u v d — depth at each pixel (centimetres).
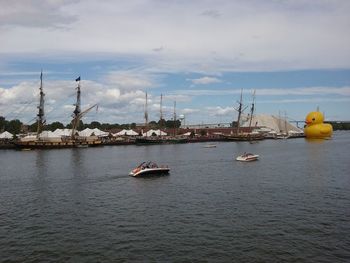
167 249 3728
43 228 4488
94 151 17500
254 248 3725
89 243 3934
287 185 7119
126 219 4847
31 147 18600
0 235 4231
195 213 5069
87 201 5941
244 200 5819
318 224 4481
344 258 3475
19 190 6962
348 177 8006
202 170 9662
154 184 7475
